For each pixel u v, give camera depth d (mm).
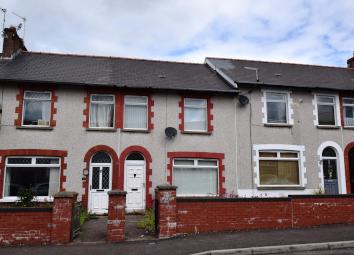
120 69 18125
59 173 15258
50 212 10188
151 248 9320
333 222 12117
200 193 16250
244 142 16734
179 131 16344
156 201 11250
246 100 16906
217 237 10297
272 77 18281
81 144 15492
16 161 15086
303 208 11875
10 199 14555
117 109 16016
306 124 17500
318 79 18938
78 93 15906
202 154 16266
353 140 17844
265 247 9039
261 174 16797
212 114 16750
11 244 9891
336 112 18016
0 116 15109
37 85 15594
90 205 15188
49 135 15336
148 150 15914
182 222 10797
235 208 11266
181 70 19234
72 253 8984
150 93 16469
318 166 17203
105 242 10117
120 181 15430
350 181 17484
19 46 18719
